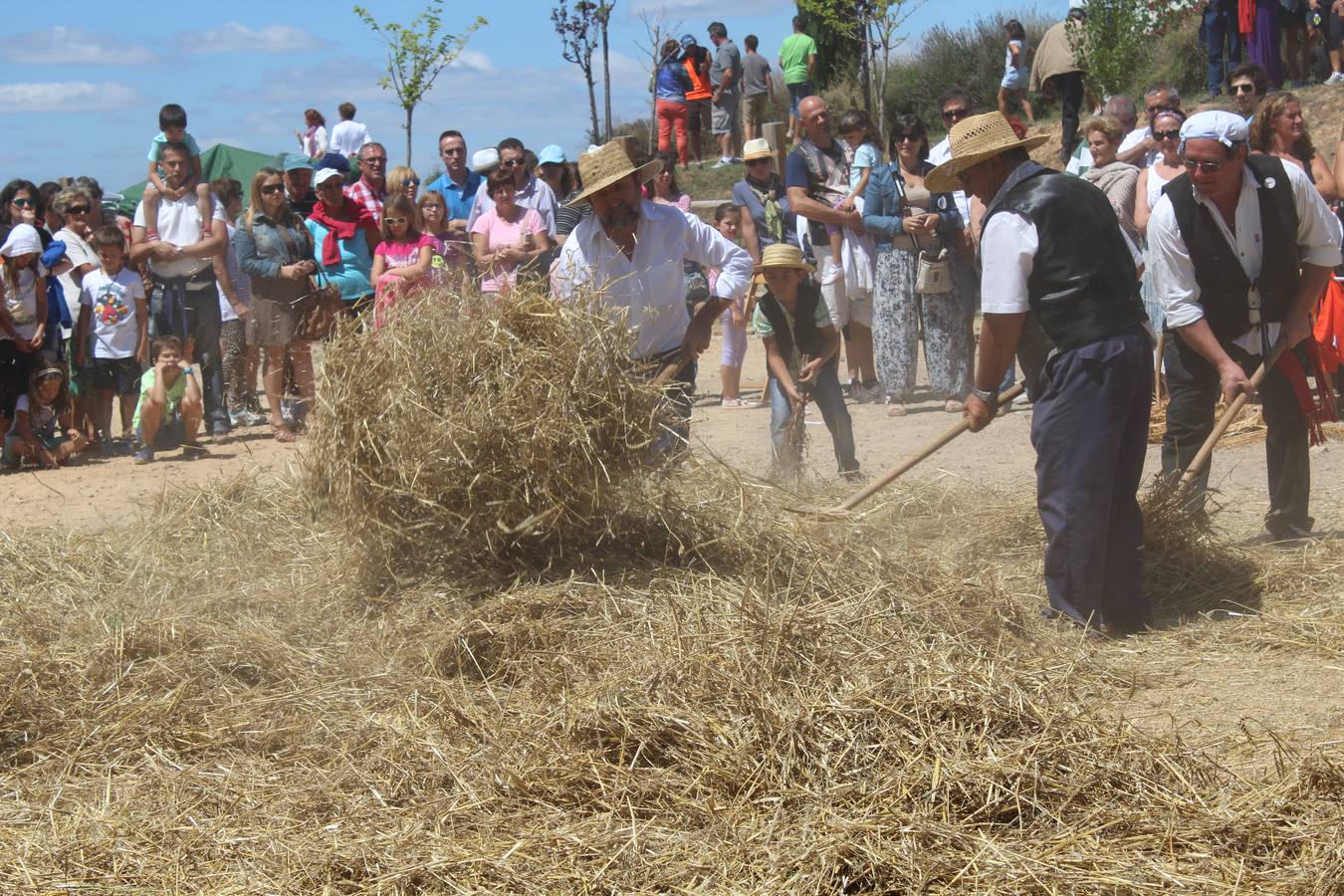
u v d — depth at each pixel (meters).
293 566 5.75
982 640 4.57
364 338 5.21
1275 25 16.61
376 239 10.39
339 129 17.03
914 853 3.20
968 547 6.04
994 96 24.03
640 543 5.17
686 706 3.88
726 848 3.30
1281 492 6.06
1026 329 6.45
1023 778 3.51
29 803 3.80
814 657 4.11
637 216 5.80
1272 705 4.21
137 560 6.12
